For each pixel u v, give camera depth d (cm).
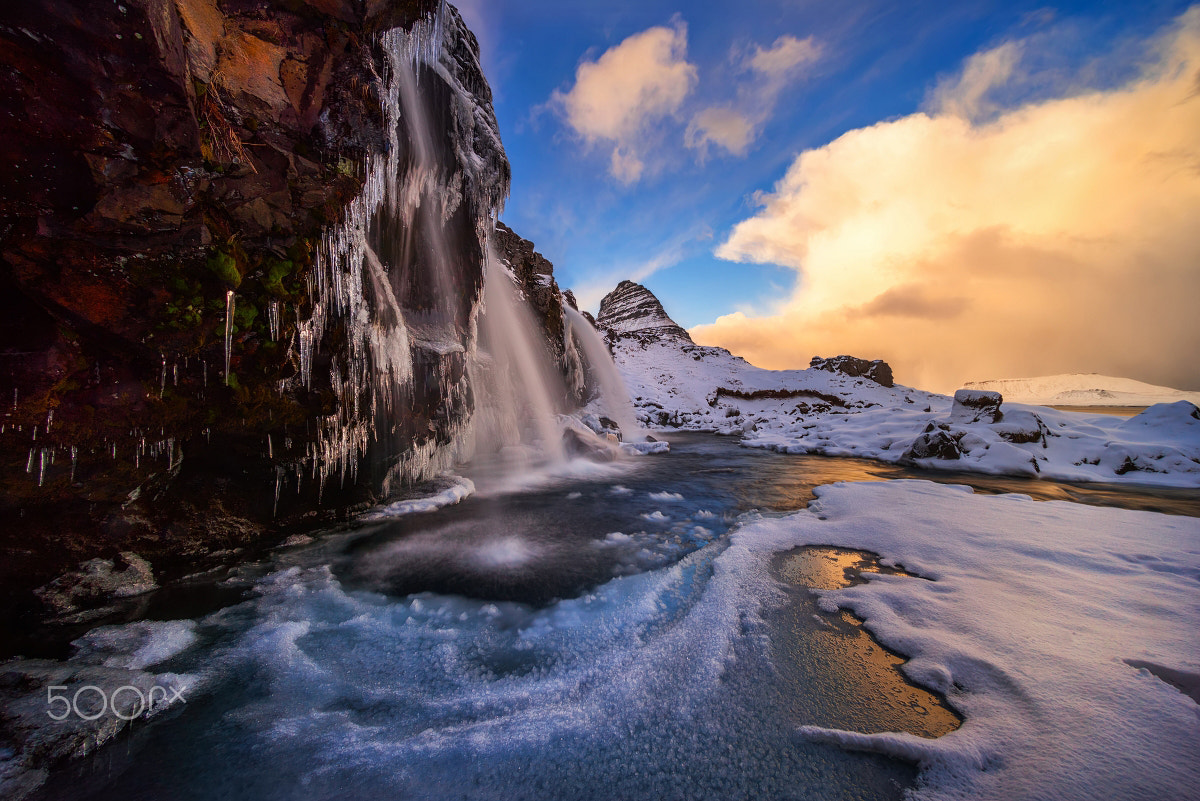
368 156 387
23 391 282
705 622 300
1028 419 1023
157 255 289
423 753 197
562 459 1020
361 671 259
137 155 252
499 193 814
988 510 557
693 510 614
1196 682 221
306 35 312
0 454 287
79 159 240
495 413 996
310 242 374
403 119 532
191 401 356
